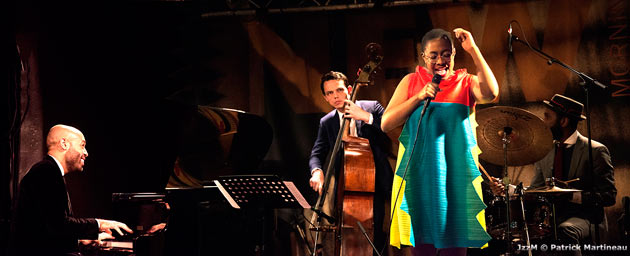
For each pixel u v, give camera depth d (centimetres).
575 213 463
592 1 509
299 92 543
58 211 357
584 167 472
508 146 437
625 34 500
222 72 552
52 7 491
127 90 525
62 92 490
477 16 525
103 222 374
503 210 436
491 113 424
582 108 482
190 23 553
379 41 536
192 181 493
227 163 502
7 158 432
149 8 539
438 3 529
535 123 419
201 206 469
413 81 310
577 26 510
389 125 307
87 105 504
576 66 507
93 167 505
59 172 366
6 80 435
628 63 496
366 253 404
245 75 550
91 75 509
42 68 480
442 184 291
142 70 534
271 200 360
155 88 536
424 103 298
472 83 301
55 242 357
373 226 412
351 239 404
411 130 304
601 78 501
